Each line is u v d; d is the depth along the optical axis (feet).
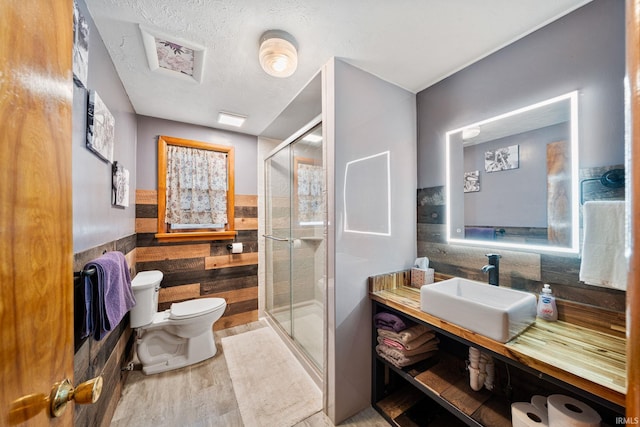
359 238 5.00
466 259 5.02
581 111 3.61
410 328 4.73
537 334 3.34
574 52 3.67
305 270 7.10
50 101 1.61
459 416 3.76
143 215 7.30
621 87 3.29
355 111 4.97
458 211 5.17
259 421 4.69
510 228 4.40
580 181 3.61
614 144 3.33
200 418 4.75
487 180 4.71
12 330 1.25
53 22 1.65
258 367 6.36
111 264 3.62
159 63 4.95
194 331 6.45
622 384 2.33
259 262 9.30
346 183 4.83
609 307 3.31
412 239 5.87
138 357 6.01
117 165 4.85
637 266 1.10
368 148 5.15
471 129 4.95
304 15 3.75
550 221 3.92
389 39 4.27
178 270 7.80
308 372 6.15
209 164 8.32
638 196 1.11
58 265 1.71
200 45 4.41
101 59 4.18
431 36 4.21
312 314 6.71
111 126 4.51
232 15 3.75
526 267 4.17
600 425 2.69
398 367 4.66
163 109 7.00
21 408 1.29
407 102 5.82
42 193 1.53
